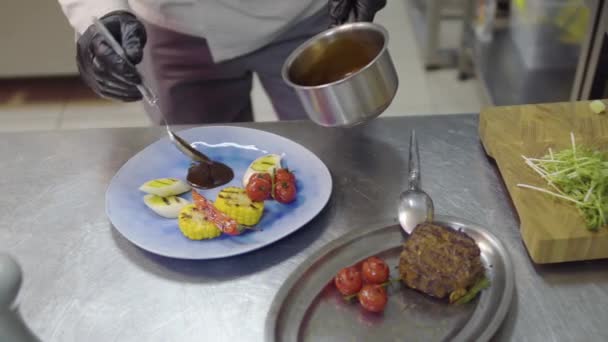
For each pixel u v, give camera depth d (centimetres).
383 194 105
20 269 60
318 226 100
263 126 123
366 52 108
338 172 111
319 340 82
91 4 113
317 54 109
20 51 265
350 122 100
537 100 208
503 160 103
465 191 105
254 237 96
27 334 63
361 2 119
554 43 215
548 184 97
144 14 148
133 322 87
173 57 157
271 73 164
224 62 158
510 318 83
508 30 252
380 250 94
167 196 104
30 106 276
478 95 267
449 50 291
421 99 267
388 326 83
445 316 84
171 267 94
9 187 112
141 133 123
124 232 98
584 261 91
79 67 117
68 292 91
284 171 102
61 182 112
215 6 141
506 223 99
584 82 140
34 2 250
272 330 81
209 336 84
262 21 145
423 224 90
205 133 119
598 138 107
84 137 123
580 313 84
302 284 89
